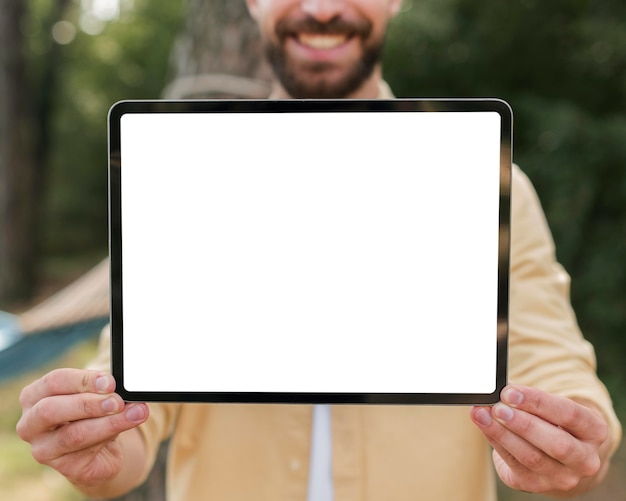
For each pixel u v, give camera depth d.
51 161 11.03
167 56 10.74
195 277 1.01
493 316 1.00
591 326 5.05
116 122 1.02
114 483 1.15
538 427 0.93
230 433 1.27
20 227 7.93
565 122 4.87
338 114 1.02
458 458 1.25
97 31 11.16
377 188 1.02
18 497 3.28
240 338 1.01
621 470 3.60
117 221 1.01
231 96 2.17
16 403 4.35
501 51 5.62
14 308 7.63
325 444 1.24
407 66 5.80
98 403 0.94
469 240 1.01
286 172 1.02
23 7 7.76
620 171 4.88
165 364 1.01
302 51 1.26
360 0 1.23
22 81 7.83
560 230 4.84
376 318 1.01
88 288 1.63
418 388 1.00
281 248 1.02
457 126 1.01
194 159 1.02
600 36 5.18
